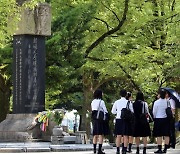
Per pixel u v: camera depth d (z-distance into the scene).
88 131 41.53
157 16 39.31
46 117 28.89
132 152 25.66
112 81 49.84
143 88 40.28
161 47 39.88
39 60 30.23
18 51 30.14
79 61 36.59
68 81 37.38
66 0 38.50
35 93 30.03
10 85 38.84
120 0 39.16
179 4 39.25
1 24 31.45
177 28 38.38
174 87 41.44
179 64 37.69
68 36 35.84
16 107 30.11
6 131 29.59
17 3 30.92
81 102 48.72
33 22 29.95
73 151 25.42
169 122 23.97
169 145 25.23
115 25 39.88
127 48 40.06
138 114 23.31
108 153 24.39
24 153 23.83
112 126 46.53
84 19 36.66
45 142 28.44
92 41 40.28
